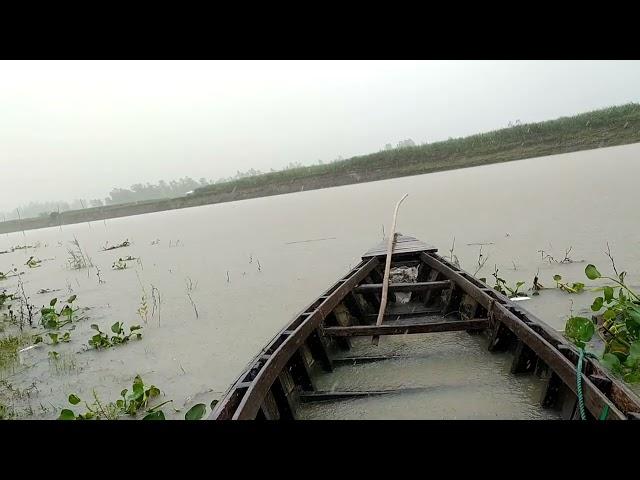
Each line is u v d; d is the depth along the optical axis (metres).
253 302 8.22
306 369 4.21
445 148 33.78
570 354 3.32
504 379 4.02
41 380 6.12
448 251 9.62
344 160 39.03
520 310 4.37
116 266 13.77
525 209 12.88
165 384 5.57
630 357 4.27
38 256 19.86
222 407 3.00
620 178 15.17
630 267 7.20
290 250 12.35
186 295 9.32
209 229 20.28
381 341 5.29
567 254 8.23
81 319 8.70
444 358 4.61
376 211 17.11
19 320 9.16
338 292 5.48
